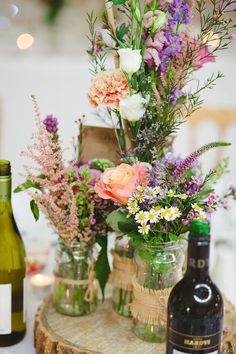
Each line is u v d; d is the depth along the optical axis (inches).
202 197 39.2
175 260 38.3
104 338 40.2
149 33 37.8
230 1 37.0
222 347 38.5
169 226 37.3
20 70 128.3
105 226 41.9
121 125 41.1
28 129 131.0
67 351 38.3
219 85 126.7
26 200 66.0
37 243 57.3
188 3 39.1
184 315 31.9
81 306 43.3
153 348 39.1
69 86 129.9
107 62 89.1
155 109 39.1
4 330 41.3
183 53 37.8
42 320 42.6
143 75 38.4
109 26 38.8
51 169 38.2
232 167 121.8
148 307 39.1
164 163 37.1
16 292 41.8
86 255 42.9
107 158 44.6
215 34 37.7
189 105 39.5
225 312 44.1
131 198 35.9
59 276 43.4
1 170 39.6
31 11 124.0
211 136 128.8
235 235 60.4
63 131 131.0
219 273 50.3
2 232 41.4
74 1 124.4
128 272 42.6
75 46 128.6
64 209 40.7
